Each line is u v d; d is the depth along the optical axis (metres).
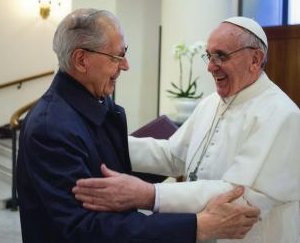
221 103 1.53
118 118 1.42
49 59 7.24
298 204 1.46
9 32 6.88
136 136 1.90
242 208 1.18
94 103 1.30
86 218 1.11
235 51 1.35
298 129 1.33
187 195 1.23
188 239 1.12
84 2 5.16
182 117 3.40
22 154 1.21
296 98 3.40
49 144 1.15
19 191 1.23
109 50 1.23
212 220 1.15
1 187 4.77
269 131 1.31
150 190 1.21
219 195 1.23
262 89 1.43
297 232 1.46
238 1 4.14
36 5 7.03
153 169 1.73
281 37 3.46
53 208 1.11
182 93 3.54
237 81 1.40
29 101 7.10
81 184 1.12
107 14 1.25
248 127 1.37
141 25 5.34
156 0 5.41
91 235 1.09
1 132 6.31
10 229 3.73
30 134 1.17
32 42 7.08
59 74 1.30
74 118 1.22
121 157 1.43
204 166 1.48
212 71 1.41
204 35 3.89
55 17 7.13
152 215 1.15
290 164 1.31
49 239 1.17
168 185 1.25
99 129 1.32
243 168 1.28
